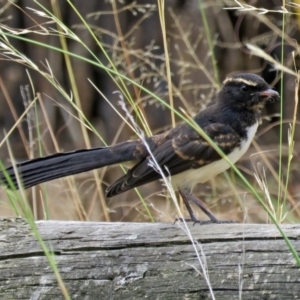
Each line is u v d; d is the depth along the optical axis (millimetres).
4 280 6766
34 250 6844
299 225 6770
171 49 15234
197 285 6477
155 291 6547
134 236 6848
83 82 16031
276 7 15188
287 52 14680
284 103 15438
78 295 6652
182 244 6715
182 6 15336
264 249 6508
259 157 14422
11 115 16391
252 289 6387
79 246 6824
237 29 15047
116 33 15492
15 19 15758
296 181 14492
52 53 16047
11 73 16266
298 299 6312
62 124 15891
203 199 13539
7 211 12828
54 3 10477
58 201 12430
